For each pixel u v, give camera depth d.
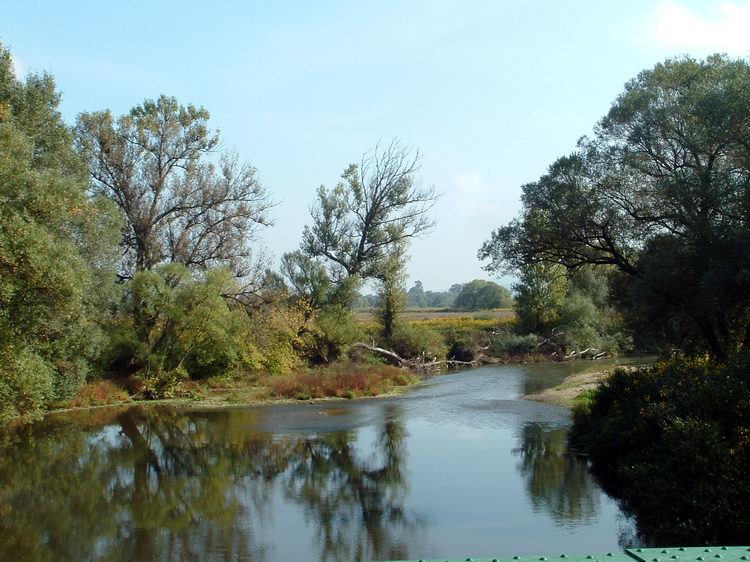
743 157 19.08
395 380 38.19
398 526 12.73
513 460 17.89
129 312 34.59
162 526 13.13
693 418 12.45
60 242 18.91
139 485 16.39
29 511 14.29
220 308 35.16
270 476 17.11
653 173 22.92
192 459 19.31
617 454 15.94
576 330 53.69
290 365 41.06
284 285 47.41
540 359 52.75
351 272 49.97
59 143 25.83
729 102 18.84
